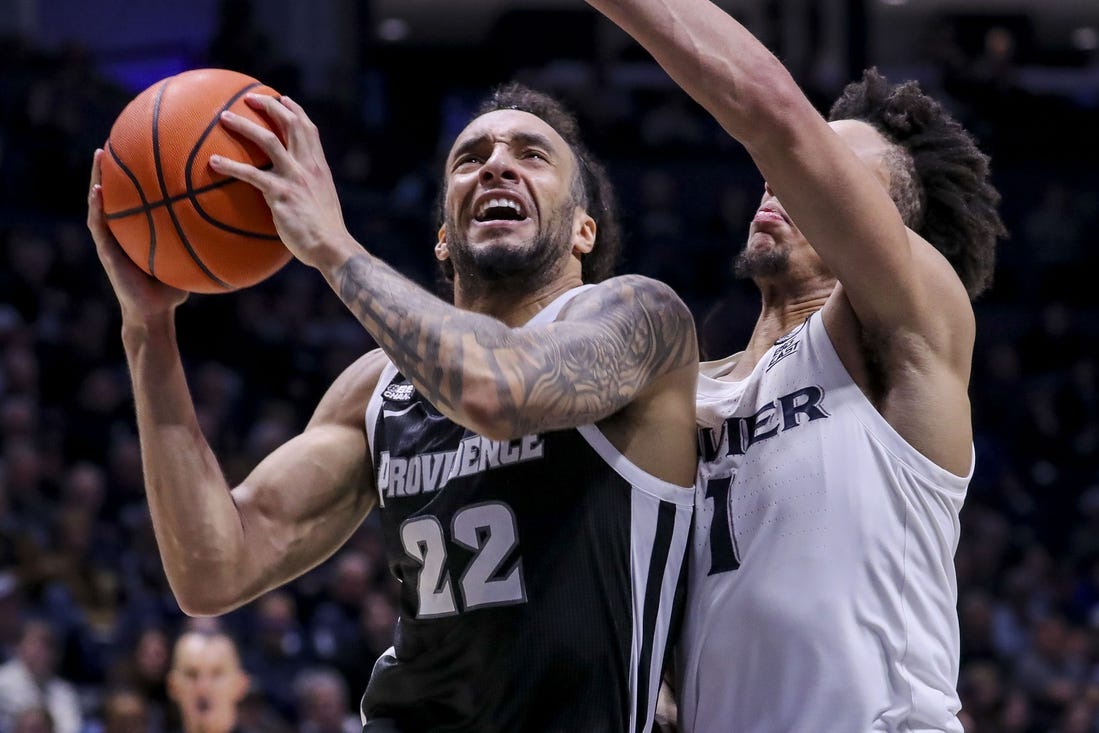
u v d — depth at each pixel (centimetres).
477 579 307
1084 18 2200
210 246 304
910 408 302
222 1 1675
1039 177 1741
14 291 1249
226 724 628
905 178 344
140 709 741
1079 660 1105
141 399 333
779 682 297
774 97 286
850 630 294
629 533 308
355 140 1755
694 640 312
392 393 341
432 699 314
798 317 347
